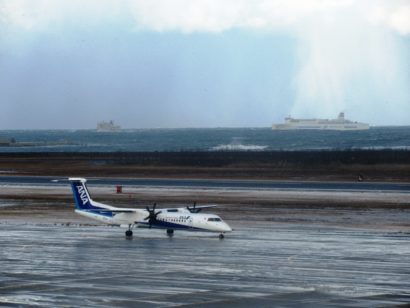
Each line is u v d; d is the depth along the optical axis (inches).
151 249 6840.6
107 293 4707.2
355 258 6205.7
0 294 4675.2
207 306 4318.4
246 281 5132.9
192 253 6550.2
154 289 4840.1
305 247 6914.4
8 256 6378.0
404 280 5172.2
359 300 4483.3
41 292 4741.6
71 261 6092.5
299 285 4982.8
